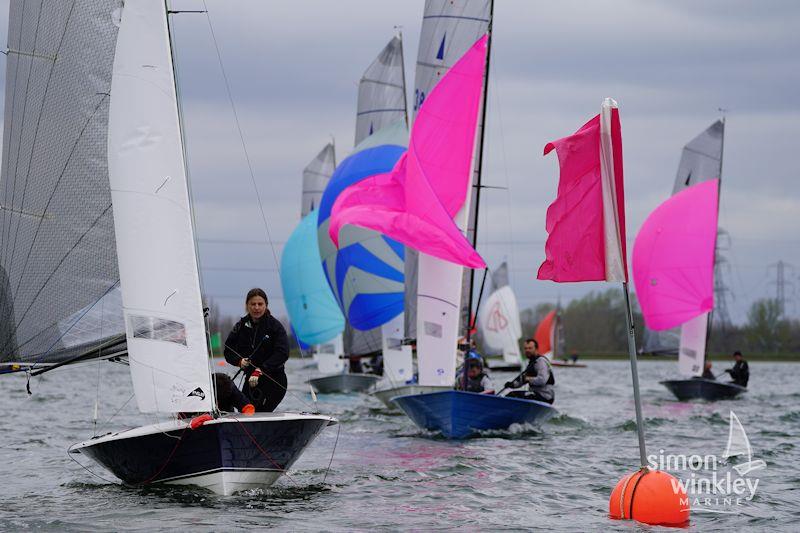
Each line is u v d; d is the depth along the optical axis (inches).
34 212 1712.6
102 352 1681.8
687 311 4566.9
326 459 2007.9
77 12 1676.9
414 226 2652.6
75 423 2896.2
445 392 2379.4
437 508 1480.1
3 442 2374.5
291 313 5319.9
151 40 1540.4
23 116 1724.9
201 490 1561.3
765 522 1391.5
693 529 1343.5
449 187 2719.0
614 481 1742.1
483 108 2849.4
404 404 2496.3
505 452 2139.5
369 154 4055.1
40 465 1950.1
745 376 4399.6
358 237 4010.8
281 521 1366.9
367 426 2716.5
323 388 4404.5
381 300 4015.8
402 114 4399.6
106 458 1617.9
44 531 1298.0
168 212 1520.7
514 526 1354.6
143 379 1510.8
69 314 1690.5
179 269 1517.0
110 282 1674.5
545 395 2613.2
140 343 1509.6
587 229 1422.2
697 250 4557.1
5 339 1718.8
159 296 1512.1
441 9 2960.1
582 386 5900.6
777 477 1802.4
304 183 5723.4
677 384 4175.7
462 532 1314.0
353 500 1535.4
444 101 2728.8
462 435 2415.1
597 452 2154.3
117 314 1675.7
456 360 2802.7
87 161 1678.2
